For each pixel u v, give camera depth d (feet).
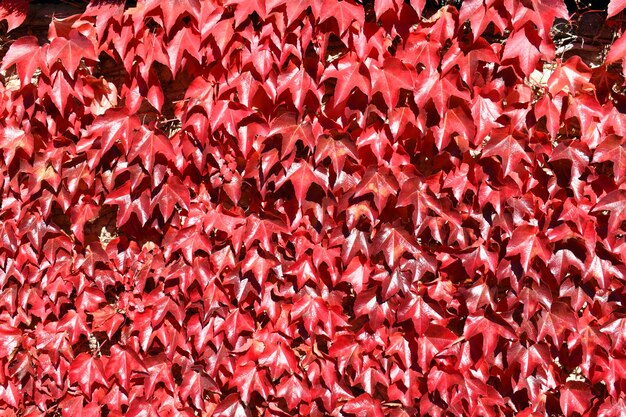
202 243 9.66
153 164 9.50
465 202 9.60
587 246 9.49
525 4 9.12
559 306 9.64
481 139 9.39
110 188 9.70
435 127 9.41
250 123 9.46
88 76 9.65
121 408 10.04
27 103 9.61
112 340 10.19
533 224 9.54
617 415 9.70
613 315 9.66
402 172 9.47
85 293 9.92
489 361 9.76
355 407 9.84
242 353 9.87
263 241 9.59
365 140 9.46
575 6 9.63
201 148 9.55
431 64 9.33
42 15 9.85
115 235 10.07
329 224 9.63
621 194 9.40
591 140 9.43
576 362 9.77
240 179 9.64
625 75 9.18
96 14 9.34
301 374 9.89
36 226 9.82
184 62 9.48
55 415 10.19
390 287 9.61
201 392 9.88
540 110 9.33
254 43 9.34
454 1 9.51
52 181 9.68
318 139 9.41
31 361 10.05
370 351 9.78
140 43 9.41
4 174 9.77
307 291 9.73
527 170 9.50
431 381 9.77
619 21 9.51
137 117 9.50
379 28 9.30
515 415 9.88
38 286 9.94
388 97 9.29
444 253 9.65
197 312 9.99
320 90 9.37
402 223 9.59
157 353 9.96
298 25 9.30
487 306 9.65
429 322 9.66
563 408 9.78
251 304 9.80
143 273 9.84
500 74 9.37
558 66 9.36
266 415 9.96
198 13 9.28
